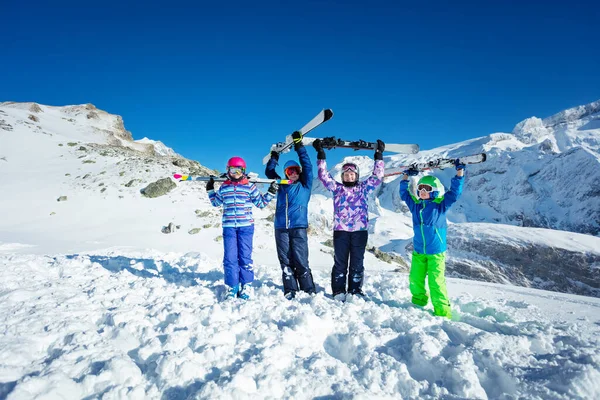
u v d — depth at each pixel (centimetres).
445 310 358
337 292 439
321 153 459
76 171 2469
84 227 1709
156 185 2095
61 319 290
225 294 415
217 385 199
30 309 310
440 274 369
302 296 417
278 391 207
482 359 252
